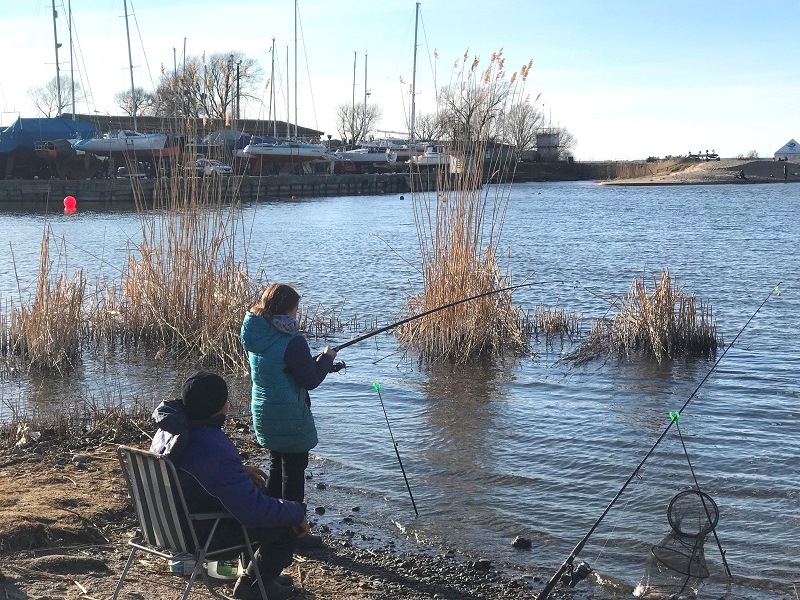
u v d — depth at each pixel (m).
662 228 37.34
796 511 6.79
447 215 12.36
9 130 51.81
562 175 113.25
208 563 5.26
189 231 12.78
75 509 6.08
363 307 16.95
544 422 9.28
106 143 46.34
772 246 28.95
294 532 4.77
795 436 8.72
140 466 4.32
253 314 5.36
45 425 8.34
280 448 5.38
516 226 38.91
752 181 101.00
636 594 5.52
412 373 11.54
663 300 12.70
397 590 5.46
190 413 4.41
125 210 45.22
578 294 18.52
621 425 9.13
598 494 7.22
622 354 12.40
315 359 5.52
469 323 12.32
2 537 5.35
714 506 5.55
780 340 13.45
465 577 5.73
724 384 10.84
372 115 87.88
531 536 6.41
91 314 13.50
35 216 41.84
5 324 12.71
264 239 32.50
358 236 33.94
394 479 7.59
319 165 77.12
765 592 5.53
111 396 10.21
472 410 9.76
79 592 4.84
